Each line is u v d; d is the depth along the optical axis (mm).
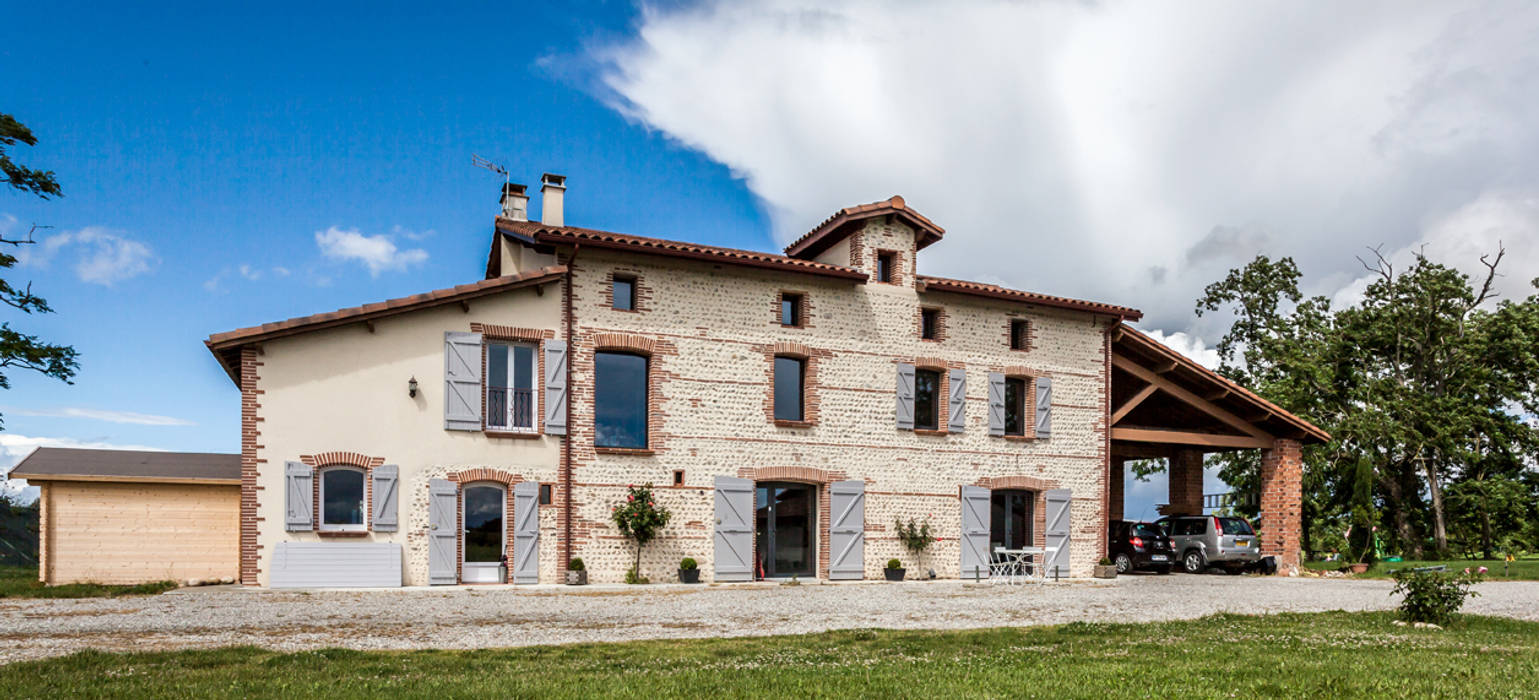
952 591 19609
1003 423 24266
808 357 22328
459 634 12422
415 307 18781
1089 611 16172
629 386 20969
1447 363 39000
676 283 21219
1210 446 27828
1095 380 25562
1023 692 8547
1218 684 8977
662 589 18984
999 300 24469
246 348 17812
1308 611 16297
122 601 15266
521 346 20078
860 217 22812
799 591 19000
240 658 10023
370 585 18141
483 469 19250
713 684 8805
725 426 21359
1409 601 14789
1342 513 39844
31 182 18281
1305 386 38531
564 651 11008
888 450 22906
